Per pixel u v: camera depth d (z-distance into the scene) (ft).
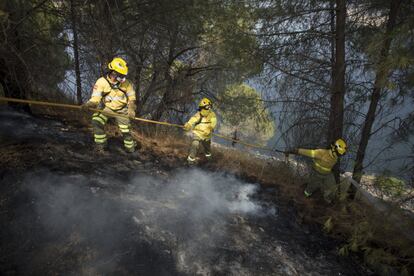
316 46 18.81
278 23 18.34
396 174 11.32
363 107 18.21
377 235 12.58
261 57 18.89
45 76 16.78
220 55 27.84
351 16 17.63
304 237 13.00
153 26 21.79
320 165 15.97
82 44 18.06
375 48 11.99
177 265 9.18
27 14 14.39
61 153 13.48
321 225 14.30
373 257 11.32
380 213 12.07
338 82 17.69
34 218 9.09
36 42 15.93
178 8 20.35
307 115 19.35
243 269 9.93
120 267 8.32
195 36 24.79
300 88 19.39
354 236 12.19
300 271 10.60
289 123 20.07
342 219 14.71
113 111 14.53
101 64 18.40
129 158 15.89
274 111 21.07
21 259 7.72
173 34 23.82
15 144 12.76
